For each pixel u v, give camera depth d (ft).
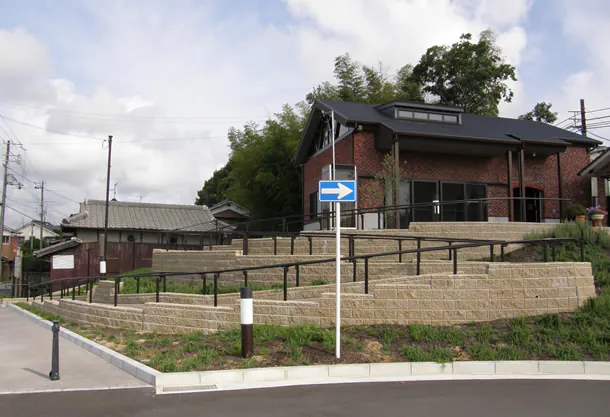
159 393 23.30
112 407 21.20
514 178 74.28
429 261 41.06
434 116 72.28
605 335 29.04
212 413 20.07
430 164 70.38
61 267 101.09
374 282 34.65
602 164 71.00
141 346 32.45
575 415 19.44
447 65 124.98
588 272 33.27
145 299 46.96
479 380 25.02
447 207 70.33
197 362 27.20
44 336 41.37
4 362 30.76
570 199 71.92
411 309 32.07
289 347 29.22
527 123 82.99
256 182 100.42
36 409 21.01
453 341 29.43
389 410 20.21
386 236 43.29
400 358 27.76
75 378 26.43
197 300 39.58
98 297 57.98
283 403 21.35
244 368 26.21
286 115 95.76
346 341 29.63
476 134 66.44
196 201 229.25
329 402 21.43
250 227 107.45
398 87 108.17
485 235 47.62
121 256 104.27
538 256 42.14
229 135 125.29
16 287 107.45
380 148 67.26
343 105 75.10
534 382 24.56
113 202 120.88
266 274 46.19
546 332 29.78
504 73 125.08
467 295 32.09
